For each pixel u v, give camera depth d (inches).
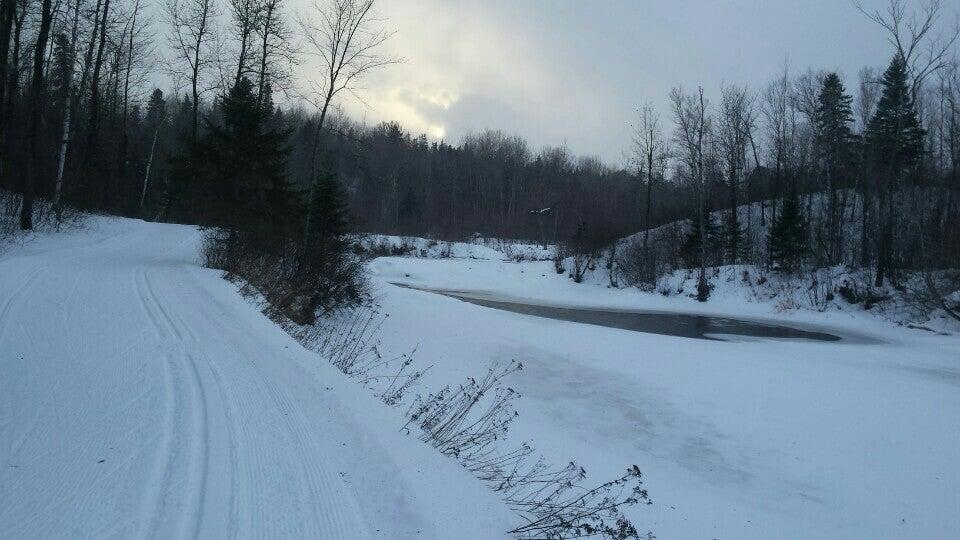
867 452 348.8
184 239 914.1
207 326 310.5
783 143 1833.2
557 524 159.5
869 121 1535.4
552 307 1158.3
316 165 762.2
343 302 664.4
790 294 1158.3
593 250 1627.7
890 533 255.8
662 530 243.3
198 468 148.3
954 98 1346.0
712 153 1723.7
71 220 909.8
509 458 296.5
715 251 1595.7
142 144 2127.2
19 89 1166.3
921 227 1082.7
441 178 3292.3
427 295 954.7
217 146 681.6
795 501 284.5
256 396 206.4
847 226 1643.7
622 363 565.3
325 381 238.5
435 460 173.2
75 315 308.0
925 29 1068.5
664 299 1299.2
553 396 451.5
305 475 149.9
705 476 311.9
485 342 636.1
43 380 208.5
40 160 1039.0
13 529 117.6
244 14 940.6
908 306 975.0
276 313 442.0
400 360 513.0
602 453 335.6
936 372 571.5
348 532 124.8
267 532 122.0
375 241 1999.3
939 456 343.6
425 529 129.3
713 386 486.6
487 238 2544.3
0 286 363.9
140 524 121.2
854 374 540.4
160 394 200.2
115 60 1443.2
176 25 1198.3
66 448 156.8
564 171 3639.3
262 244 647.8
